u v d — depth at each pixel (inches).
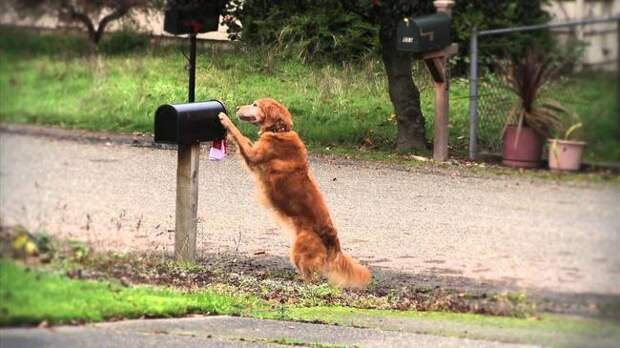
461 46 450.9
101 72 467.8
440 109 481.1
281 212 494.6
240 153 498.6
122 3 482.9
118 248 443.2
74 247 405.1
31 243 365.7
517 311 357.7
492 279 384.8
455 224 433.7
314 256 484.1
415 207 484.1
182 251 497.4
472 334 378.0
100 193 443.2
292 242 491.2
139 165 484.4
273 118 499.2
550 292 342.6
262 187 497.7
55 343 334.0
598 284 333.1
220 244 541.6
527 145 362.3
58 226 395.5
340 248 498.3
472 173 411.2
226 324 412.8
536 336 348.2
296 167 494.9
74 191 417.1
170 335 373.7
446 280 436.5
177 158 498.3
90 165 438.3
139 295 418.0
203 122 499.8
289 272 522.6
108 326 371.2
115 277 426.3
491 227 389.1
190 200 497.0
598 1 337.7
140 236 465.7
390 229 498.9
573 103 341.1
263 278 506.3
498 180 378.9
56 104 411.8
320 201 493.4
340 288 501.4
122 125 485.4
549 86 350.3
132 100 495.5
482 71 392.5
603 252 334.3
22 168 382.9
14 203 377.4
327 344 387.9
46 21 397.4
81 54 449.7
